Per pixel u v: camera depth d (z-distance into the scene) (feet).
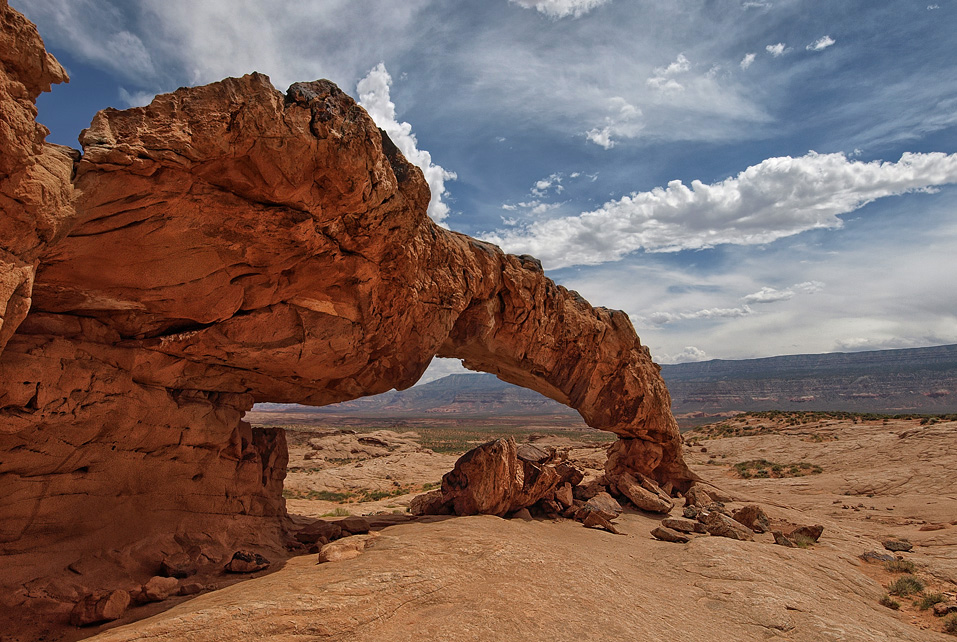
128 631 22.00
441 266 48.73
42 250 22.61
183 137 25.70
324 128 29.91
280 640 22.88
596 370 75.36
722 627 32.96
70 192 23.07
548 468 61.93
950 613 42.47
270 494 45.39
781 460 153.79
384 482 118.01
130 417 33.47
